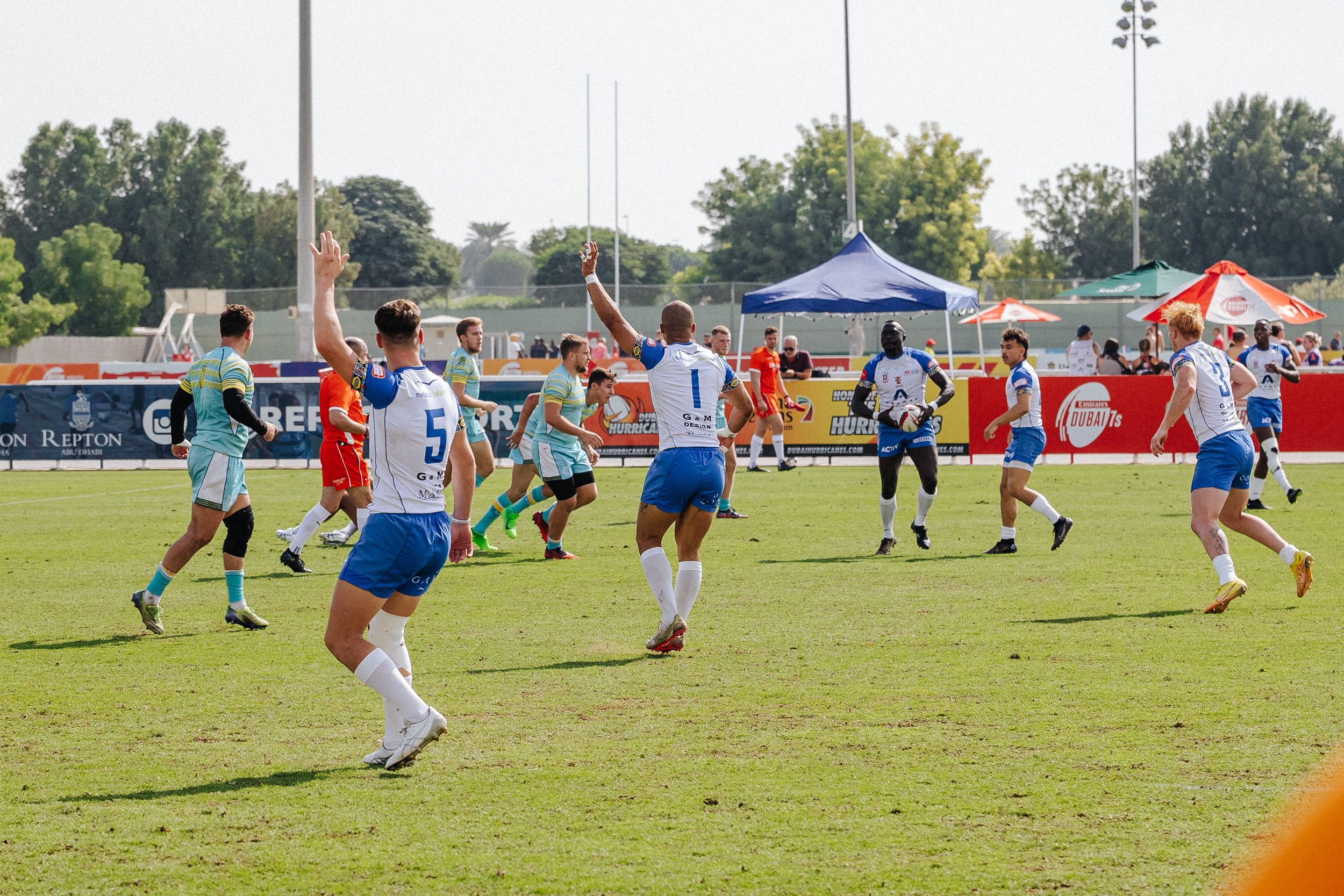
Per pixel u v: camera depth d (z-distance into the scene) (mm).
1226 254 155250
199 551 22125
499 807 8039
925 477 20859
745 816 7758
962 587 17047
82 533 24797
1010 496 20344
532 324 89812
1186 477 34250
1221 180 157750
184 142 173125
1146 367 44688
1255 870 3041
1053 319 67312
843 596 16453
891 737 9531
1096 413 39781
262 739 9852
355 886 6727
